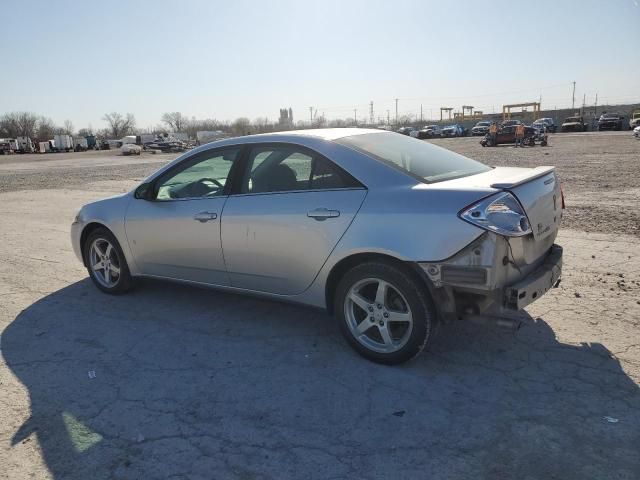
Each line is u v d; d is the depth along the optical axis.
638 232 7.27
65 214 11.55
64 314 5.05
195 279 4.81
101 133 144.12
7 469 2.77
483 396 3.31
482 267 3.24
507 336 4.12
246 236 4.23
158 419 3.20
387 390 3.43
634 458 2.68
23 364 4.00
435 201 3.40
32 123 130.62
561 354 3.80
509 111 90.62
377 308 3.71
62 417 3.25
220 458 2.82
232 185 4.41
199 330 4.55
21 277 6.39
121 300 5.40
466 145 38.84
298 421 3.13
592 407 3.13
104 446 2.95
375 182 3.70
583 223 8.05
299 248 3.95
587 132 56.78
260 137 4.38
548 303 4.73
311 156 4.00
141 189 5.11
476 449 2.80
